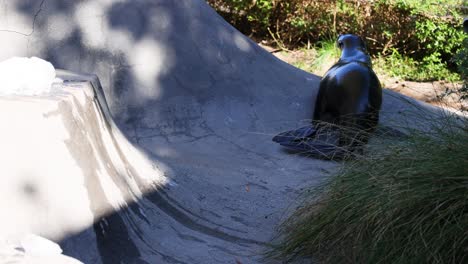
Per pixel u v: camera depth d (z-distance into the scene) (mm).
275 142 5895
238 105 6270
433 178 3279
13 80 3367
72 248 3107
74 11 6086
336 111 5887
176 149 5598
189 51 6316
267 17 10648
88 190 3346
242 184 4898
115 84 5984
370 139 4152
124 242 3465
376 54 10586
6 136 3092
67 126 3328
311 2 10406
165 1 6391
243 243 3969
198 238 3943
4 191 2996
